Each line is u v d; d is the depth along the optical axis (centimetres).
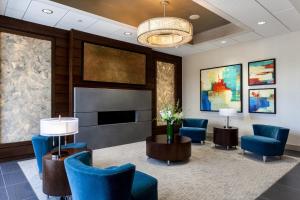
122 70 589
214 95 662
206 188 293
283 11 383
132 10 453
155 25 335
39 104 465
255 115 567
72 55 495
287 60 509
